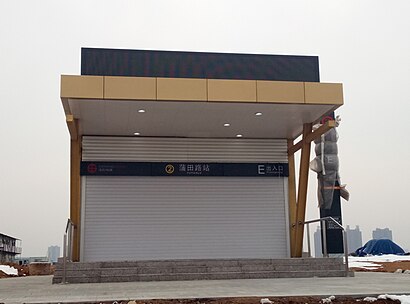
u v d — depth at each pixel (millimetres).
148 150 14062
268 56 14219
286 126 13414
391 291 7457
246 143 14586
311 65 14375
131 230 13562
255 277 10391
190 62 13867
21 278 12859
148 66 13648
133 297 6953
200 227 13891
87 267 10000
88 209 13484
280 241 14156
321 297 6957
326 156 19109
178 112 11867
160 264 10289
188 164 14156
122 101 10883
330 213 18766
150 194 13852
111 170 13734
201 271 10359
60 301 6590
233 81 11117
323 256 12383
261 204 14289
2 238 43562
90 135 13859
